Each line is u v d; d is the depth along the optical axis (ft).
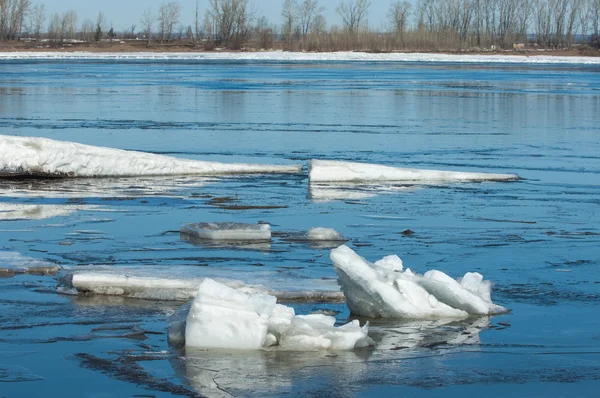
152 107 154.71
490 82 248.93
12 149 79.92
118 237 56.80
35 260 49.21
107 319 39.83
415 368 34.68
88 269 46.75
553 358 35.83
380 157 96.78
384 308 41.09
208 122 131.44
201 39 588.09
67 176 81.00
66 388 32.17
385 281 41.50
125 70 299.58
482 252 53.72
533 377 33.83
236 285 43.50
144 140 108.37
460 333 38.86
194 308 36.86
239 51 515.91
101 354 35.58
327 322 38.58
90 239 56.13
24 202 68.85
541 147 106.83
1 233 57.57
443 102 174.81
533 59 466.29
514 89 216.54
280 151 100.78
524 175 85.46
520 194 74.79
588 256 52.90
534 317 41.09
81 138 108.58
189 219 63.10
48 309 41.09
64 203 68.74
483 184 79.97
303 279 45.88
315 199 71.67
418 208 68.13
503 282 47.03
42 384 32.50
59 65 337.31
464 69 345.10
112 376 33.35
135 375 33.45
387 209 67.62
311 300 43.34
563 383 33.30
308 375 33.76
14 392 31.76
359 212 66.39
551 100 181.37
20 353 35.50
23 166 79.87
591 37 633.20
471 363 35.19
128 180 80.53
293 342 37.01
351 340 36.86
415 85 229.66
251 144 106.63
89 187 76.28
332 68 339.98
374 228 60.70
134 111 146.92
